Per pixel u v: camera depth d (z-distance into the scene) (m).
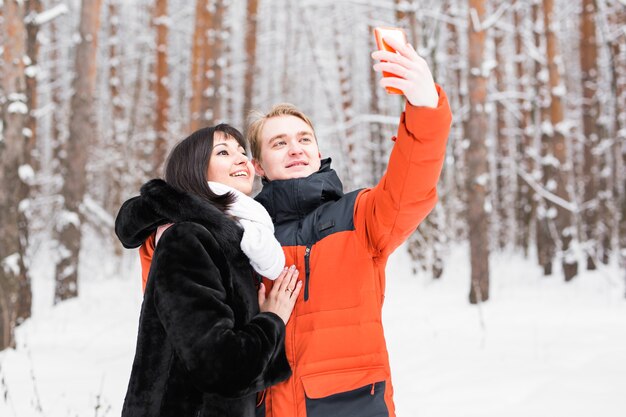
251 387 1.50
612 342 5.32
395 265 14.04
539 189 11.43
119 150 13.86
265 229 1.66
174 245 1.52
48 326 7.32
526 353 5.12
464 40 14.96
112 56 15.38
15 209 5.79
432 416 3.68
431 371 4.75
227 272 1.58
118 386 4.35
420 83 1.45
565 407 3.57
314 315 1.67
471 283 8.62
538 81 12.02
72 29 19.47
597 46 12.70
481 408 3.74
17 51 5.99
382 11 12.70
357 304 1.68
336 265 1.71
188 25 19.53
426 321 7.28
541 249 13.24
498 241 17.59
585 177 12.84
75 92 9.51
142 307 1.59
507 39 16.34
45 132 18.34
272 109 2.08
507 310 7.76
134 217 1.64
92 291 10.70
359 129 18.53
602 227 12.93
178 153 1.81
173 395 1.51
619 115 11.91
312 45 13.32
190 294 1.44
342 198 1.83
